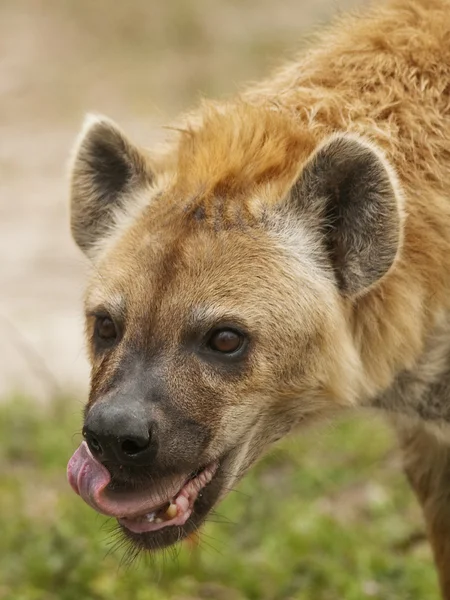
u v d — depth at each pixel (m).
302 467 13.49
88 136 8.91
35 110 28.94
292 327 8.05
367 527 12.27
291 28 31.02
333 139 7.98
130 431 7.46
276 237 8.17
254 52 30.02
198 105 9.97
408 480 9.63
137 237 8.27
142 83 29.47
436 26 8.93
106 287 8.10
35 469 13.95
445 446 9.21
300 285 8.11
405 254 8.38
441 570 9.66
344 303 8.33
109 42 32.03
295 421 8.48
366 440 14.08
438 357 8.72
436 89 8.72
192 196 8.29
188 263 7.97
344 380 8.38
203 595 10.98
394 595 10.86
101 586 10.70
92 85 29.81
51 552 11.18
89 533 11.59
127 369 7.77
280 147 8.45
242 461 8.23
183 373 7.80
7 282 20.20
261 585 11.12
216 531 11.90
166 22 32.16
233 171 8.35
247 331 7.92
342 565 11.40
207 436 7.86
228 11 32.47
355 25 9.30
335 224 8.24
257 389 8.05
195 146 8.69
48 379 15.88
